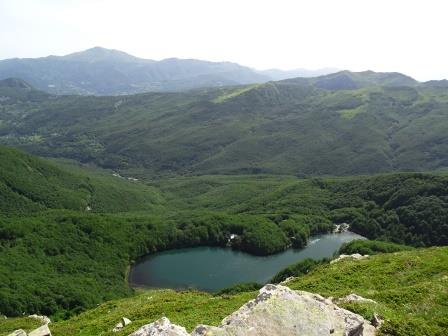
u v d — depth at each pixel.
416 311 37.22
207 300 57.06
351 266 67.81
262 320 25.42
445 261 60.88
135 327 43.47
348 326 26.80
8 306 130.38
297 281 72.00
